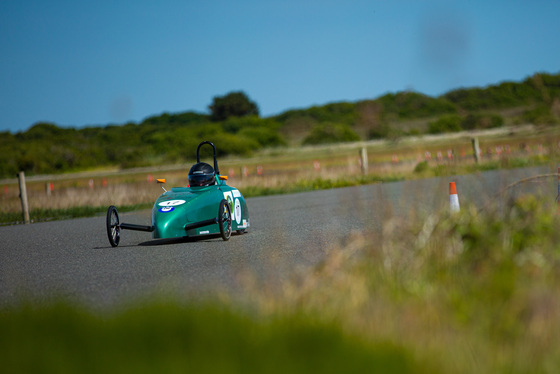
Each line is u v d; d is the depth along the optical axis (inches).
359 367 585.9
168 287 1111.6
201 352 616.7
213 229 1798.7
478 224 989.2
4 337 695.7
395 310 749.9
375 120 2347.4
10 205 3796.8
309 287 829.2
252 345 625.6
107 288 1160.8
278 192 4200.3
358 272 883.4
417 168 4490.7
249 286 946.1
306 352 617.3
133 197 3853.3
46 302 926.4
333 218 2194.9
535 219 998.4
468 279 852.0
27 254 1847.9
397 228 1008.2
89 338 671.8
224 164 7839.6
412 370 590.2
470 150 6264.8
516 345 662.5
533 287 778.8
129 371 594.6
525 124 6801.2
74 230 2573.8
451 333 693.3
